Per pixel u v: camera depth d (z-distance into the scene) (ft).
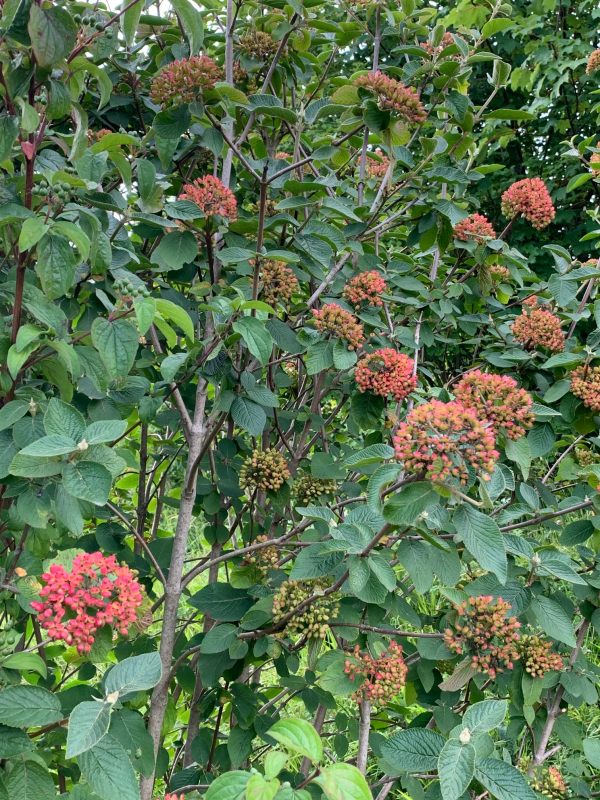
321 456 8.75
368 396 8.32
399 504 4.98
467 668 6.98
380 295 9.40
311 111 9.68
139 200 7.66
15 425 5.52
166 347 9.87
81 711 4.55
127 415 8.09
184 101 7.48
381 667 7.07
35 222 4.95
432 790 7.57
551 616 7.04
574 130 25.36
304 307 9.73
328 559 6.34
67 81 5.64
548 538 12.03
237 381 7.77
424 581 6.08
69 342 6.00
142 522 10.02
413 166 9.68
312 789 7.66
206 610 7.64
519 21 24.38
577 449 10.21
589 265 9.70
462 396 6.37
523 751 11.15
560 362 8.61
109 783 4.50
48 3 5.07
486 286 10.57
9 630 5.54
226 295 8.25
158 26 9.63
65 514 5.07
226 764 8.37
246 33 9.64
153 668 4.90
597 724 11.94
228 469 9.09
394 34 10.82
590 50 23.00
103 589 4.95
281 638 7.55
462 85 10.58
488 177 27.07
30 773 5.02
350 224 9.77
